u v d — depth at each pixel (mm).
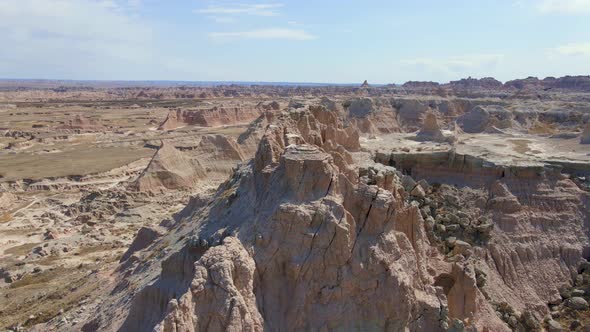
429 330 27547
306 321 25547
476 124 114750
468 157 59656
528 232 51625
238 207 32938
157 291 28500
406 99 141000
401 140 82688
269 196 29391
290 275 26438
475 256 46188
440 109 148500
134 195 86625
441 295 29609
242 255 25281
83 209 83875
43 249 63938
